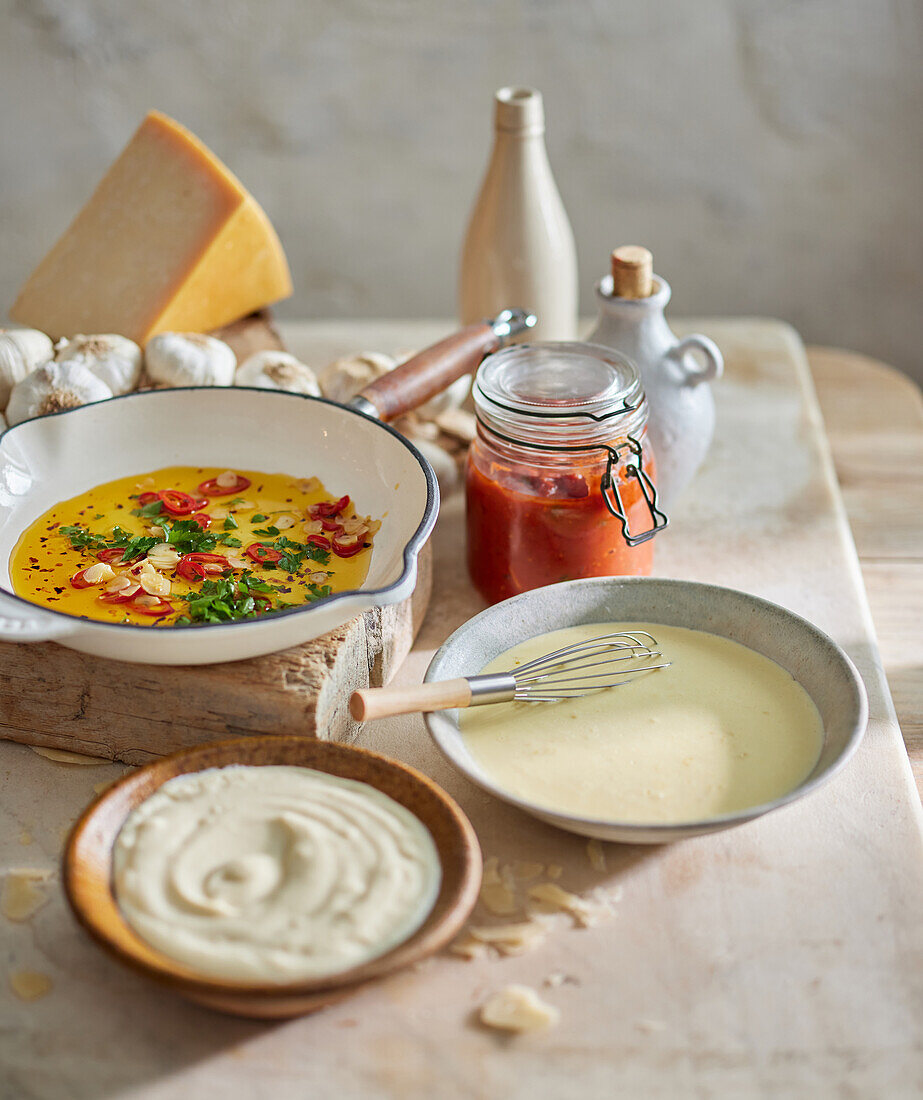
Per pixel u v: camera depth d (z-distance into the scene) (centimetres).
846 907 83
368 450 100
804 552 109
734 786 84
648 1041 77
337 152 170
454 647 90
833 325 179
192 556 95
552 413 94
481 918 83
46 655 89
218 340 114
